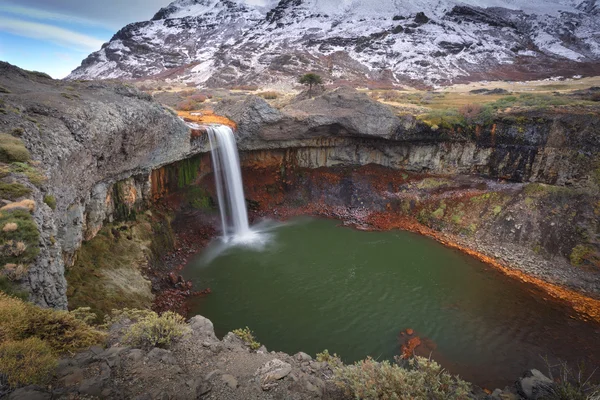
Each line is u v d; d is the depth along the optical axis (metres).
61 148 17.09
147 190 28.42
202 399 8.80
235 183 36.16
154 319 11.41
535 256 29.83
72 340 9.60
